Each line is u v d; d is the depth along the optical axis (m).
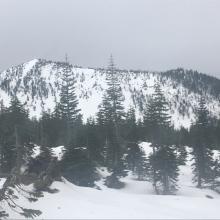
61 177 23.73
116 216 18.14
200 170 52.28
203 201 24.55
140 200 23.39
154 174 45.25
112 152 48.03
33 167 25.14
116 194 24.31
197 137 53.12
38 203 19.28
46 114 64.19
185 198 25.16
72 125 68.56
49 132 58.91
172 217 18.86
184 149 65.00
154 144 60.75
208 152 53.09
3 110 43.19
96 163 46.94
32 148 36.06
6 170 34.59
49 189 21.22
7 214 16.67
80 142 48.44
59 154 38.56
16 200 18.94
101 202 21.41
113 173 44.56
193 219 19.12
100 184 41.34
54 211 18.44
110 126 61.25
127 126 72.12
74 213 18.30
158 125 62.97
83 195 22.45
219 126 71.44
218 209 22.61
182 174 57.50
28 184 20.75
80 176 35.94
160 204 23.02
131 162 52.28
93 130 55.09
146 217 18.34
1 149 36.06
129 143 53.41
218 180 55.19
